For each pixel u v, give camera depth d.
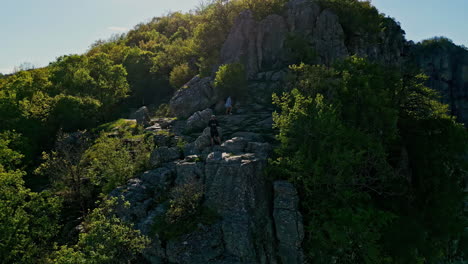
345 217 18.19
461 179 29.11
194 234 18.09
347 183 20.02
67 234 21.83
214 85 35.06
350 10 44.16
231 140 23.73
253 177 19.50
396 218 21.56
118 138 29.95
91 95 42.94
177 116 37.59
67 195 23.73
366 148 21.58
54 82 46.28
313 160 19.48
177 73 47.97
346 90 23.73
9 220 18.84
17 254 19.75
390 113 22.81
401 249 20.03
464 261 32.38
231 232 18.00
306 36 39.97
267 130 27.75
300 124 20.00
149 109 47.59
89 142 31.88
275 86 35.28
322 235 18.53
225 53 42.41
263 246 18.56
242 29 41.88
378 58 50.19
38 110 36.16
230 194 19.23
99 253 14.58
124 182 23.53
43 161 32.69
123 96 48.31
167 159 25.22
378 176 22.48
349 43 44.72
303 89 25.20
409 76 30.84
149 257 18.58
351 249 18.66
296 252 18.61
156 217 19.66
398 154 27.56
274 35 40.84
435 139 27.42
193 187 20.03
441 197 25.34
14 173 21.56
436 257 23.73
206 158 22.39
